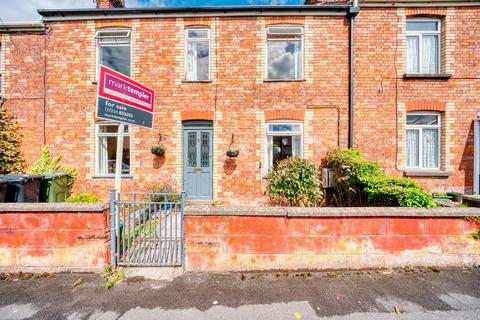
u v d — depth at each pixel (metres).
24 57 7.13
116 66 7.33
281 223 3.38
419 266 3.39
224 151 7.02
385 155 6.87
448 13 6.82
